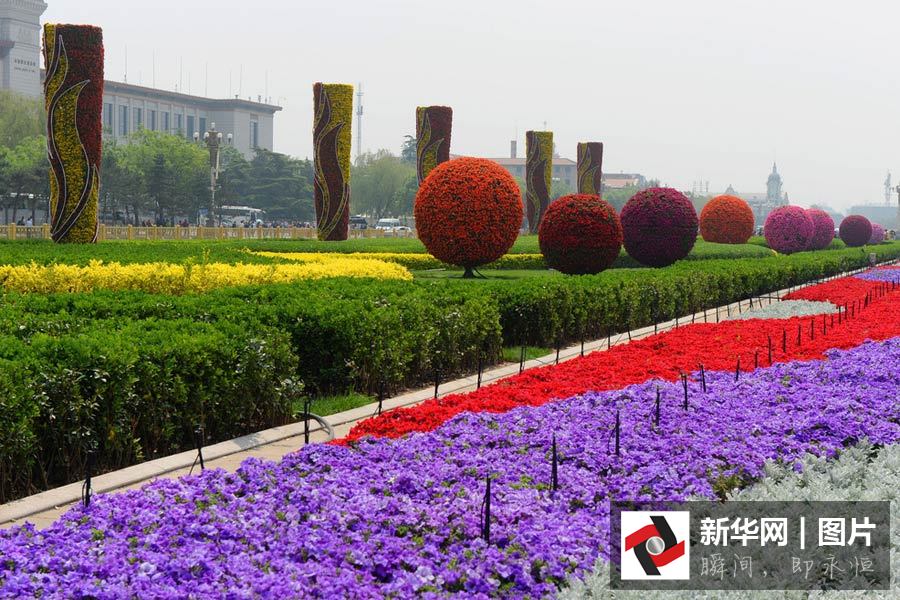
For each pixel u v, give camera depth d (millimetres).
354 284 16891
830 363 13250
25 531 6238
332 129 41469
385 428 9367
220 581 5539
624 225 32906
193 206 84938
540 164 54688
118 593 5211
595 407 10508
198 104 149125
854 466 8297
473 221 27016
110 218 87625
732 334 16938
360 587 5457
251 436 10188
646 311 21938
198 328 11070
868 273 39500
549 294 17484
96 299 13406
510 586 5676
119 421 8898
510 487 7457
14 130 83188
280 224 92812
